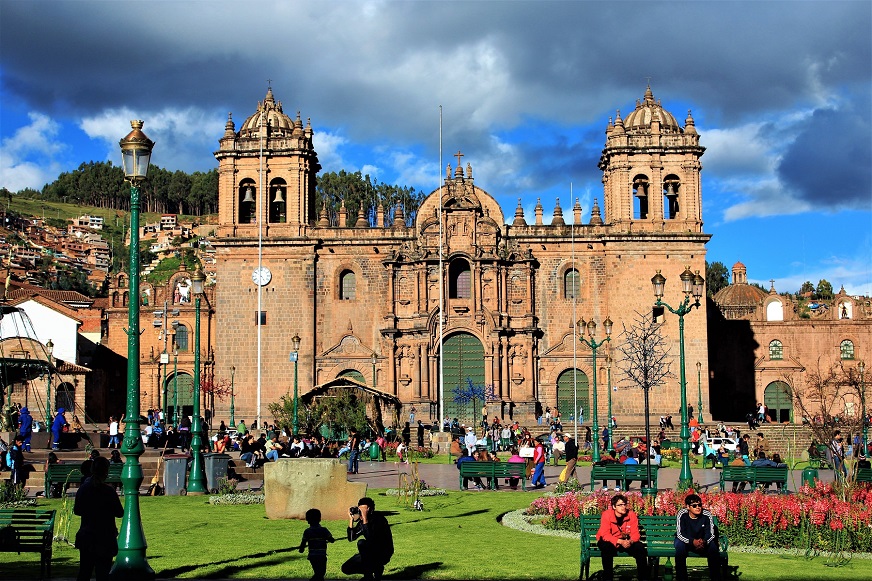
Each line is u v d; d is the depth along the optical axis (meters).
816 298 160.25
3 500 39.12
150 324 108.56
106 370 108.69
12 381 71.00
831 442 41.16
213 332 106.88
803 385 106.88
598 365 92.81
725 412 107.50
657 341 90.94
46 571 26.00
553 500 35.56
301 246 94.31
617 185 93.88
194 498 43.59
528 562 27.52
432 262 94.12
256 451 58.41
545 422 89.25
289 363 93.06
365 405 78.38
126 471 24.36
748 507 31.69
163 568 26.27
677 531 25.28
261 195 94.12
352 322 94.38
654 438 82.06
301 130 96.06
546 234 94.50
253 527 34.00
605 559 25.41
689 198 93.56
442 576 25.56
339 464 36.62
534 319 93.75
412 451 68.56
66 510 35.25
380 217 95.88
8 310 73.25
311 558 24.16
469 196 94.69
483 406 92.56
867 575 26.52
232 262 94.12
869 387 102.00
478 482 48.53
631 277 92.69
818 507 30.83
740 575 26.36
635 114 95.75
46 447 59.69
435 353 93.62
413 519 36.53
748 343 108.31
